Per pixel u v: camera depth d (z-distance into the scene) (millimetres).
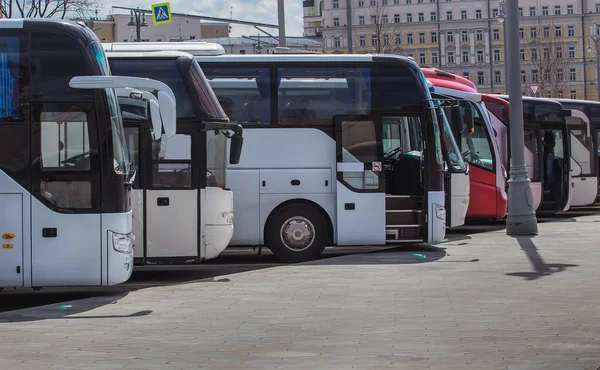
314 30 153250
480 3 125875
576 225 24297
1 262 11883
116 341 9461
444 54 127125
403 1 127562
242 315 11062
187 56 15453
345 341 9250
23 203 11930
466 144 22750
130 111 14922
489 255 17094
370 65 17297
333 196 17172
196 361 8375
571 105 30469
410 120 17453
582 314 10500
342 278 14273
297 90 17219
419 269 15211
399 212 17250
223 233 15047
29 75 12102
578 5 125375
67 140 12023
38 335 9844
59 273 11914
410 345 8938
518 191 21250
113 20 95562
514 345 8789
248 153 17141
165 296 12797
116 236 12000
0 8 34844
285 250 17141
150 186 14898
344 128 17188
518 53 21125
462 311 10930
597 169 29719
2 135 12000
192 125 15008
